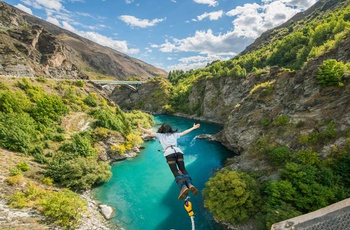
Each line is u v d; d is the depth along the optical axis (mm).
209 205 26797
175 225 28469
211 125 89625
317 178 24969
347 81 34031
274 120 42594
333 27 92812
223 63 148875
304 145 32188
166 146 5809
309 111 36281
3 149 35469
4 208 24016
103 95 82125
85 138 45188
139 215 30516
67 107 54219
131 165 46906
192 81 129000
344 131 29438
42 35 119562
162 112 126312
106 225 28094
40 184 31312
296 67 88500
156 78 156000
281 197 24000
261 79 79625
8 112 42156
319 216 3885
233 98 90188
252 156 37938
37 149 38469
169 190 37094
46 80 65688
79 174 34844
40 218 24312
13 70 74562
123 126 58000
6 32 102812
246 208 26188
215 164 48156
